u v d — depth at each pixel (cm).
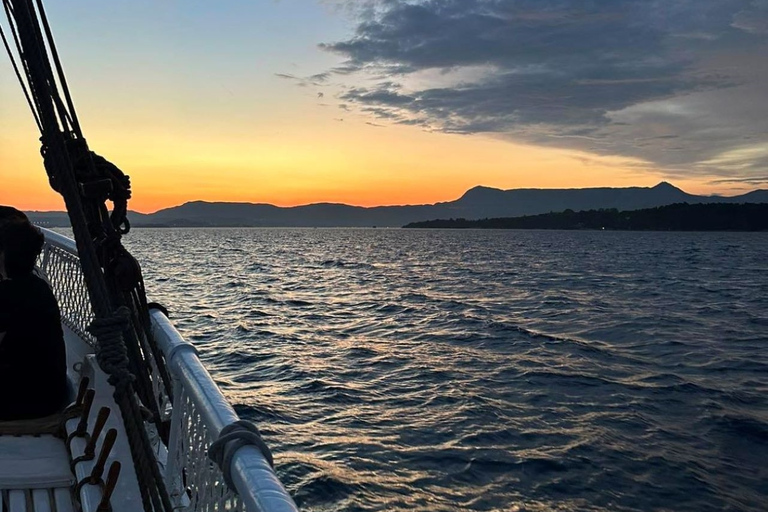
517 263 7525
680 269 6738
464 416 1209
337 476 897
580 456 989
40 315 314
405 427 1135
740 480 903
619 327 2484
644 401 1330
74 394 351
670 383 1500
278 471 914
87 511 245
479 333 2302
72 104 268
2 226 321
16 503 258
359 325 2495
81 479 264
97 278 228
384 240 18025
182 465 236
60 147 221
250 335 2184
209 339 2098
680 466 951
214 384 207
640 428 1138
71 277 445
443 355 1864
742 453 1010
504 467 942
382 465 945
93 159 282
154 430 298
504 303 3350
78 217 225
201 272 5325
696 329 2455
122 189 288
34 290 319
